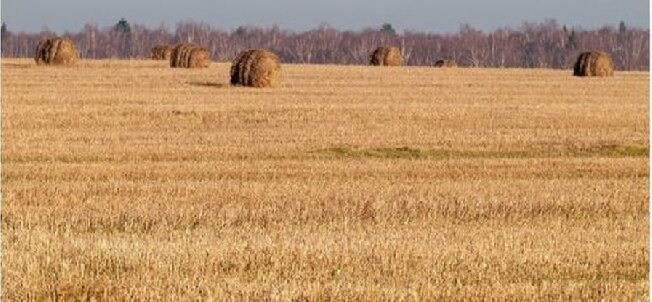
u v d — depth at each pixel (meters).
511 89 104.06
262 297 24.81
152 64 141.50
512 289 25.86
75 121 68.19
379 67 153.12
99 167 48.78
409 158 54.81
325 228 34.00
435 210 37.88
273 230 33.44
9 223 34.56
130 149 55.78
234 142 59.47
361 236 32.22
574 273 28.02
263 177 46.66
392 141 61.03
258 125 68.25
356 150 57.22
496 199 40.16
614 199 40.50
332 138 61.91
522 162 52.84
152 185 43.25
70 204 38.38
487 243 31.19
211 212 36.75
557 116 75.75
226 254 29.00
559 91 101.75
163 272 27.12
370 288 25.58
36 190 41.34
